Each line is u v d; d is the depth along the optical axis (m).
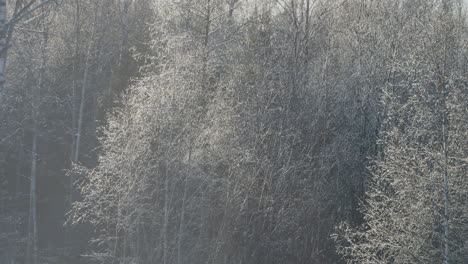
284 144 21.80
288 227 21.20
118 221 21.09
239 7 29.92
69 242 28.08
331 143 22.97
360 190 22.02
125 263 21.12
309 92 23.66
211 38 27.55
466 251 15.18
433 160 15.73
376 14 25.95
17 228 30.25
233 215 21.17
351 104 23.77
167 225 21.06
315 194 21.70
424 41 18.02
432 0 24.50
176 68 22.55
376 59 23.69
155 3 30.95
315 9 29.61
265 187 21.64
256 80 23.70
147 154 21.38
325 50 27.58
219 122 22.05
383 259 16.48
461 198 15.49
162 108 21.64
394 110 18.44
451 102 15.58
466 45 18.77
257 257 20.92
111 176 21.89
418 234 15.74
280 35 27.28
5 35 11.74
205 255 21.23
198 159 21.52
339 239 20.89
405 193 16.16
